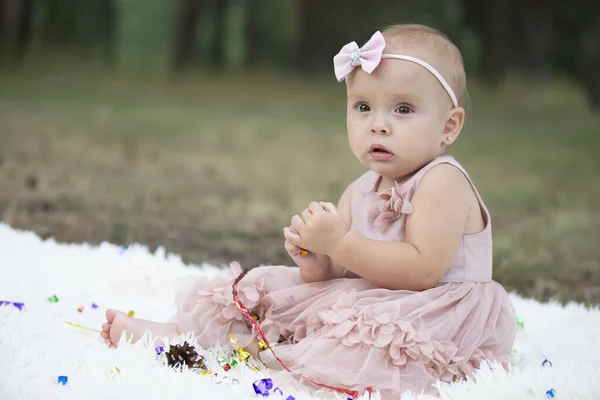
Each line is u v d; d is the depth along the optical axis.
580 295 3.36
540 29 15.59
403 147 2.20
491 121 12.30
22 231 3.63
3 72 14.59
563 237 4.64
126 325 2.29
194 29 18.17
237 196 5.57
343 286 2.25
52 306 2.60
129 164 6.75
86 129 8.92
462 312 2.16
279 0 21.75
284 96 14.96
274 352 2.13
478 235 2.27
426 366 2.03
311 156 8.20
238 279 2.34
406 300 2.11
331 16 18.55
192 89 15.14
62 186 5.32
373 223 2.30
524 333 2.64
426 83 2.21
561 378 1.94
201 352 2.20
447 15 18.39
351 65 2.25
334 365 2.01
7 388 1.79
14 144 7.18
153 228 4.26
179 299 2.40
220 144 8.77
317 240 2.17
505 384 1.91
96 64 17.33
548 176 7.29
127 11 27.45
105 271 3.08
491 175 7.26
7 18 15.85
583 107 13.89
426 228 2.14
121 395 1.82
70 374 1.95
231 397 1.87
